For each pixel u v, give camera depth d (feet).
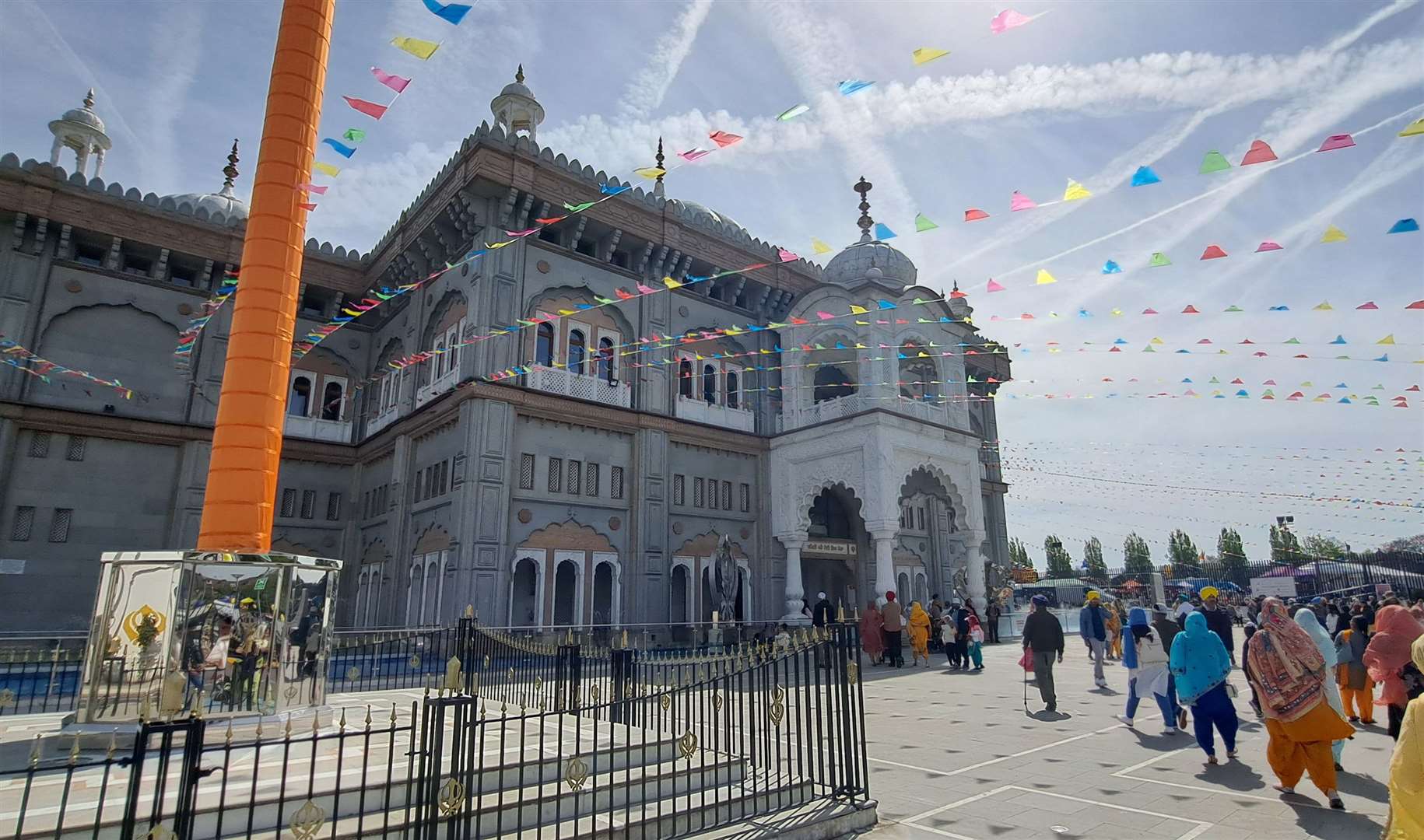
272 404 28.84
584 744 23.77
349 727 26.12
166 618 24.18
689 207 89.45
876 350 76.23
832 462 77.61
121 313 72.69
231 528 27.35
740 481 82.48
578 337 73.46
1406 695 29.04
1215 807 21.52
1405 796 11.69
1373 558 99.96
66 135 82.69
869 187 96.63
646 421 74.38
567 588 68.39
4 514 64.28
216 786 18.52
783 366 85.61
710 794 21.39
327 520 84.17
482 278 67.10
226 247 78.07
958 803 22.24
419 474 73.77
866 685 49.29
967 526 80.69
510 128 79.25
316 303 88.94
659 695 21.48
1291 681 21.71
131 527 70.18
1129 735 32.17
